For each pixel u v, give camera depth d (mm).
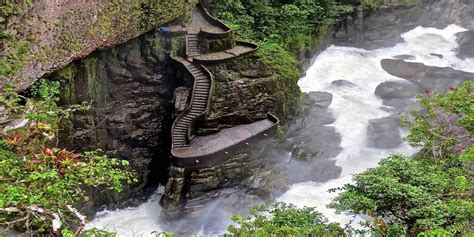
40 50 18000
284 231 11156
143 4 23828
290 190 24500
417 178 12867
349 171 25531
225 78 25609
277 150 26328
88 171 10969
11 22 16312
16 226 9984
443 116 19688
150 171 25562
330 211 22141
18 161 10750
